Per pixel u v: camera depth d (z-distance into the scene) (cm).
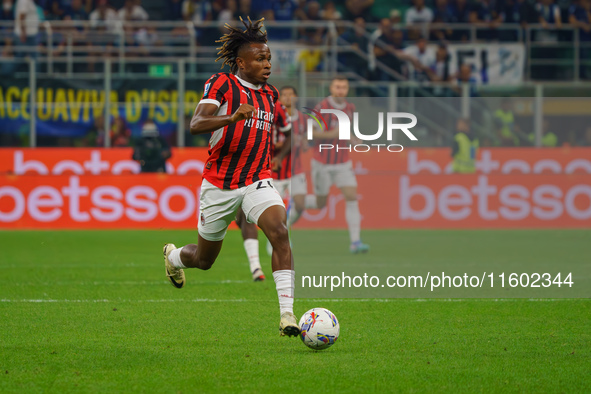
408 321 2141
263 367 1577
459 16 7094
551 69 6888
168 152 5550
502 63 6825
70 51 6281
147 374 1518
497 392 1391
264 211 1777
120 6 6912
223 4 7050
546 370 1559
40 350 1739
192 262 2003
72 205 5494
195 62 6019
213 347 1780
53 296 2595
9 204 5506
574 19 7062
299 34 6931
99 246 4434
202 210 1853
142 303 2448
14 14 6794
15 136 5706
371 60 6669
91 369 1559
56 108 5716
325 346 1720
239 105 1780
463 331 1992
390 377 1497
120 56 6316
